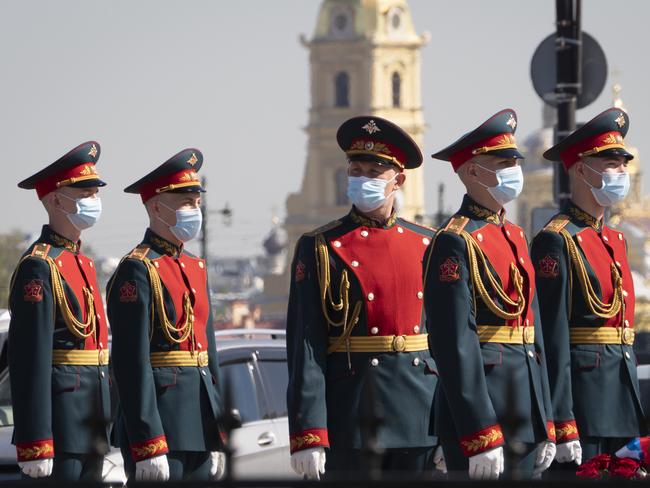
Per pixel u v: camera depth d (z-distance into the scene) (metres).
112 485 9.75
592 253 19.52
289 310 18.31
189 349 20.12
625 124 19.88
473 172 17.98
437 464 18.39
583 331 19.52
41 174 20.38
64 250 20.42
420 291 18.33
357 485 9.50
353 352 18.06
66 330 20.12
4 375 23.92
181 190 20.20
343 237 18.33
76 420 19.98
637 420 19.61
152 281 19.91
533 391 17.70
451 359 17.02
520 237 18.17
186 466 20.14
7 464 22.34
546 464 17.73
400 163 18.31
